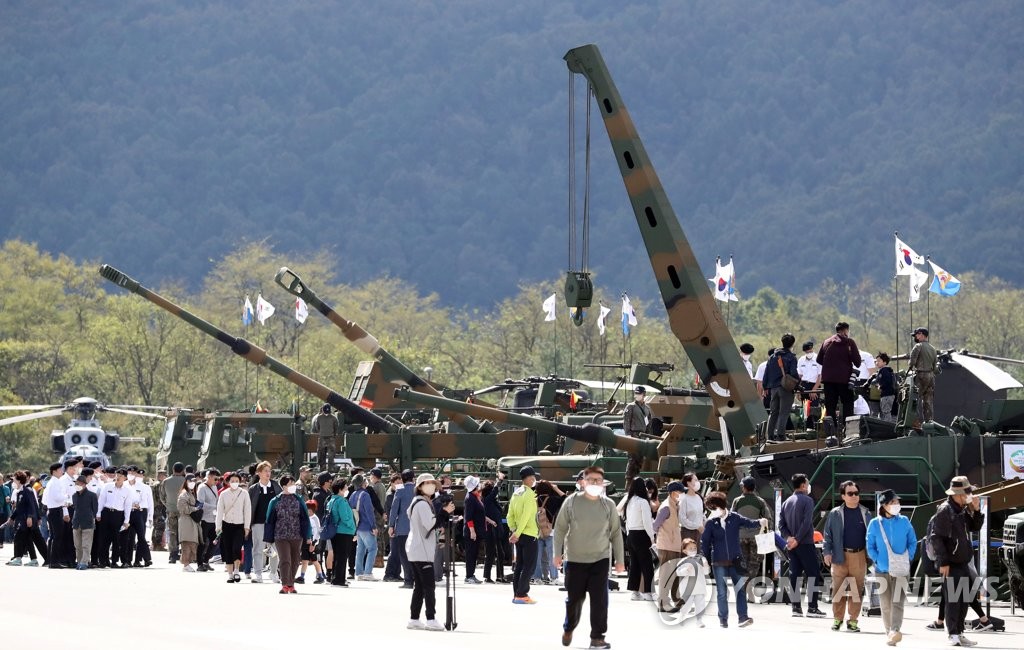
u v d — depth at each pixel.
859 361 49.88
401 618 37.84
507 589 49.00
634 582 44.19
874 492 46.81
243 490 50.31
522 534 43.06
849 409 51.56
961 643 34.00
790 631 36.06
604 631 31.25
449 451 68.75
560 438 68.00
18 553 59.12
